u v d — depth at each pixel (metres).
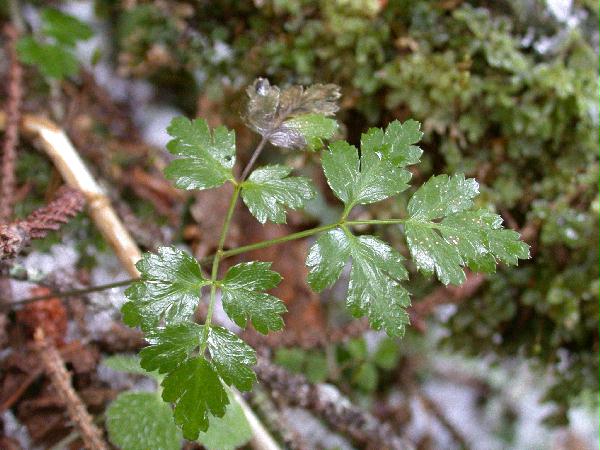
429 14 0.24
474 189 0.15
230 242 0.29
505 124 0.24
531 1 0.24
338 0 0.24
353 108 0.25
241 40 0.26
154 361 0.14
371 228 0.27
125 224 0.26
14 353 0.20
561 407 0.27
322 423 0.26
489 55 0.23
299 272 0.29
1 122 0.26
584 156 0.25
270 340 0.24
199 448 0.19
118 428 0.17
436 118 0.24
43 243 0.25
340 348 0.27
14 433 0.20
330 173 0.15
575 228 0.24
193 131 0.16
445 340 0.28
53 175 0.25
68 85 0.31
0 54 0.31
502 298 0.26
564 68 0.24
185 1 0.27
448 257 0.14
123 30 0.33
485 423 0.33
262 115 0.16
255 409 0.23
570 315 0.25
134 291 0.14
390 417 0.29
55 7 0.34
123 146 0.31
